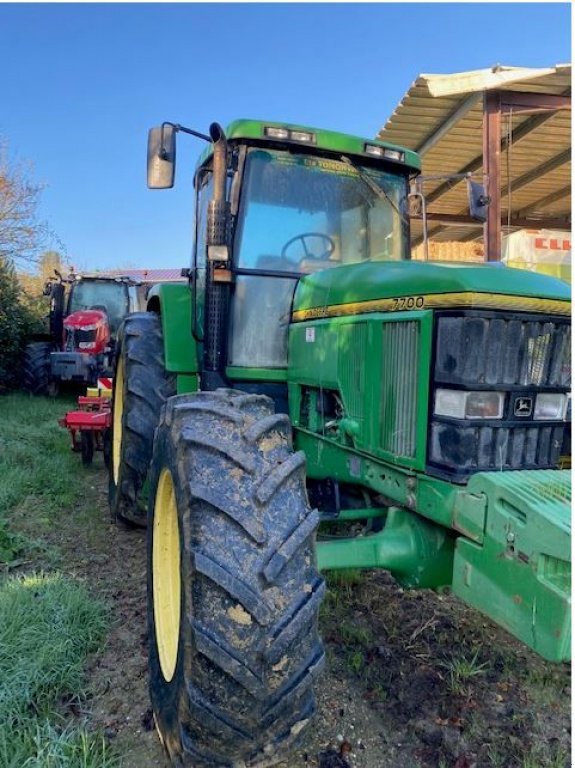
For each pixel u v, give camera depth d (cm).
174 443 197
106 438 498
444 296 201
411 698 234
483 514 177
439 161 747
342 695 234
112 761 193
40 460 540
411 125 657
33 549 358
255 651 164
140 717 218
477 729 220
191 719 166
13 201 1219
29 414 789
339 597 306
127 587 313
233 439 190
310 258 324
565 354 202
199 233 355
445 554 208
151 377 357
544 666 259
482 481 179
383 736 214
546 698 239
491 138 578
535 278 207
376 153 325
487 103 574
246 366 314
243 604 164
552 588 153
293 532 177
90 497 468
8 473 484
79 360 927
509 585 167
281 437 200
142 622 279
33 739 196
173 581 214
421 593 316
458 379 194
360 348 243
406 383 216
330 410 277
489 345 192
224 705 164
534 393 198
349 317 253
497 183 580
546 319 198
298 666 170
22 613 261
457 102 602
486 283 194
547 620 155
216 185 290
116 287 1138
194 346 350
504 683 247
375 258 337
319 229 326
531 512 160
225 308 308
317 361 278
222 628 164
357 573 322
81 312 996
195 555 169
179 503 185
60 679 230
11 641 241
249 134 301
